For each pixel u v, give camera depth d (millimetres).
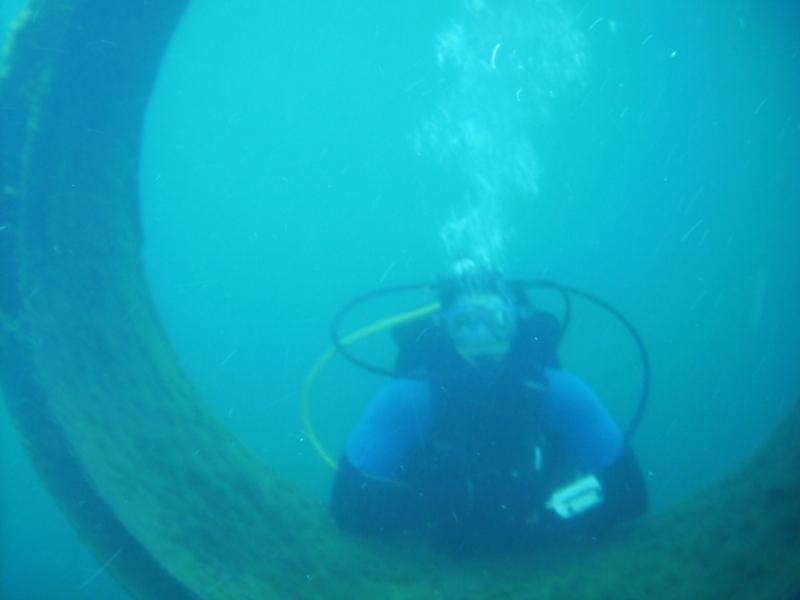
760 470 3365
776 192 24234
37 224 2568
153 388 3275
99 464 2332
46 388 2223
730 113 27625
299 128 33656
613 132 28812
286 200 35625
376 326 3613
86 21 2689
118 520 2168
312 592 2676
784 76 20828
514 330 3121
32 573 4336
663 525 3256
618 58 26531
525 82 26875
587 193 29891
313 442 3986
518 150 28625
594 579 2844
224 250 31578
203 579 2297
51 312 2553
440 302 3322
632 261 23281
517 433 2992
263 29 25719
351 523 3234
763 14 17062
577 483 2938
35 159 2465
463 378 3002
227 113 30719
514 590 2869
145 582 2170
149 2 3123
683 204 29625
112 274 3350
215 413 3910
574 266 23156
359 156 35188
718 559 2695
